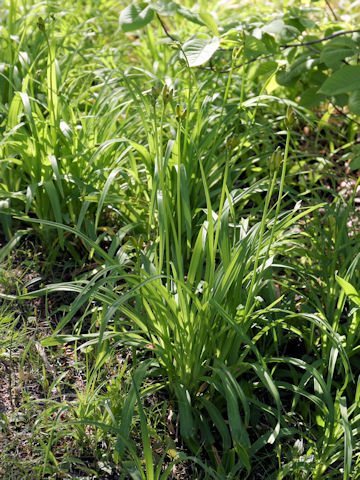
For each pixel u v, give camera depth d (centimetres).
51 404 225
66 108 315
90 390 232
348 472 178
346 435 186
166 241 216
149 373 227
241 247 214
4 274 280
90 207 308
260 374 202
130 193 312
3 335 252
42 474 198
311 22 325
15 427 217
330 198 349
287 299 262
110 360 241
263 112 403
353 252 264
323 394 221
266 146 365
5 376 238
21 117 326
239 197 268
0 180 318
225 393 201
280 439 221
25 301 274
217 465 208
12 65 334
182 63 246
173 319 211
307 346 255
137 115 320
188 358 217
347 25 338
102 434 211
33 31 395
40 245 305
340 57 292
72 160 294
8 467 201
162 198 234
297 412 232
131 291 190
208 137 294
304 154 357
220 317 221
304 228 297
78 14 469
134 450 197
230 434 221
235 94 383
